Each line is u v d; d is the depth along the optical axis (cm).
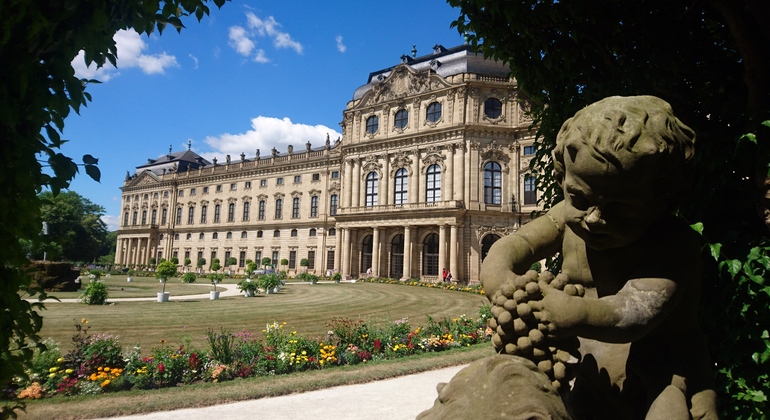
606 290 167
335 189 6153
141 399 796
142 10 295
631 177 124
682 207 310
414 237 4850
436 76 4909
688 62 367
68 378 837
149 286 3825
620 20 385
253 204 7006
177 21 314
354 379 959
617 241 143
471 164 4625
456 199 4594
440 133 4781
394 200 5100
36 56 238
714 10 362
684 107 352
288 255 6506
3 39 212
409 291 3512
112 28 282
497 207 4622
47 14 237
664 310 138
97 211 9138
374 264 5022
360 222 5194
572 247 176
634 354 166
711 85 368
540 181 502
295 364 1047
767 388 250
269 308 2172
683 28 371
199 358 961
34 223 244
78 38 252
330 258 6094
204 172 7656
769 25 259
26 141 231
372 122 5409
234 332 1447
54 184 247
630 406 165
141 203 8600
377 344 1202
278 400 827
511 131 4681
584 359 176
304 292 3291
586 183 133
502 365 122
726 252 275
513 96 4731
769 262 249
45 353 869
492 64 4894
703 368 161
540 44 415
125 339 1300
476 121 4675
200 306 2212
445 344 1332
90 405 759
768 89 281
